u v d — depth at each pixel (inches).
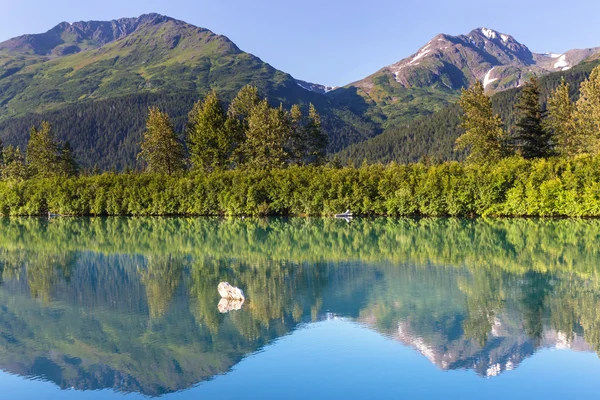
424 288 1122.7
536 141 3122.5
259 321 900.0
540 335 815.7
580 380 657.0
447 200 2733.8
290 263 1432.1
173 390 648.4
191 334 837.8
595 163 2511.1
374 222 2596.0
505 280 1190.9
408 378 666.8
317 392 633.0
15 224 2763.3
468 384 649.6
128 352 768.9
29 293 1122.0
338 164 4165.8
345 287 1135.6
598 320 883.4
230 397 626.2
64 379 685.9
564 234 1973.4
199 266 1400.1
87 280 1243.8
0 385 671.8
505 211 2650.1
